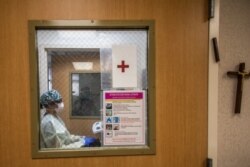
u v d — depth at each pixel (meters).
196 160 1.22
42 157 1.14
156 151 1.19
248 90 1.28
